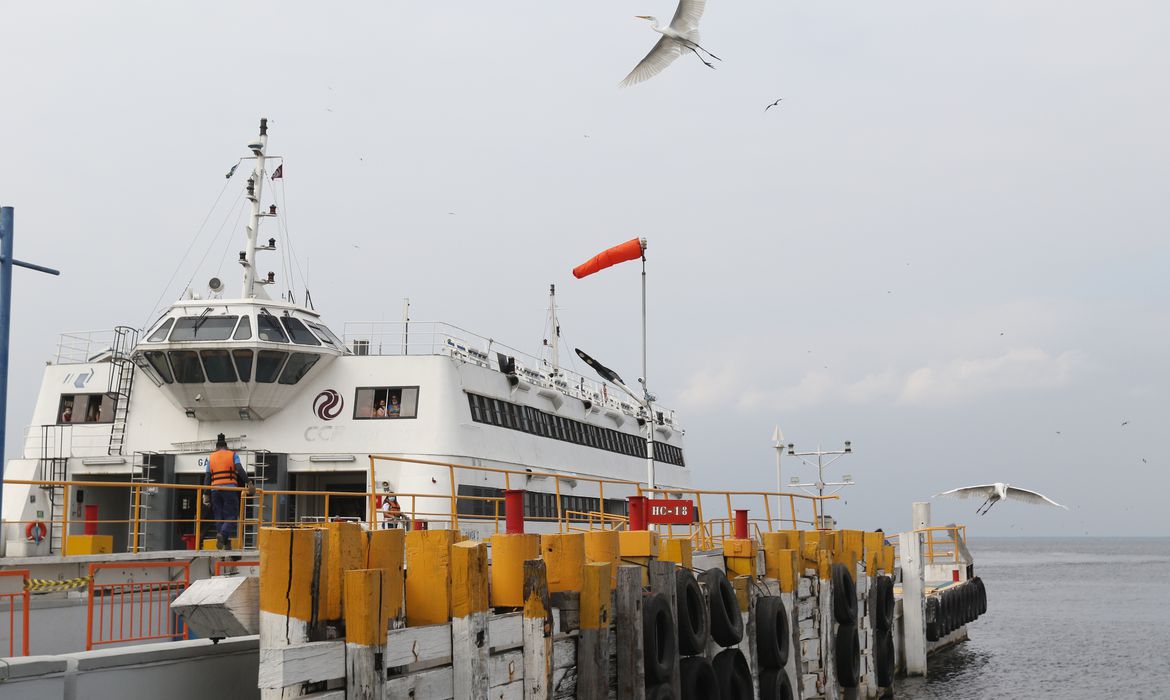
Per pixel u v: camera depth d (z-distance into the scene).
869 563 35.44
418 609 14.71
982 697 41.62
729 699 23.22
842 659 30.92
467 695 14.49
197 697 12.91
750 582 25.56
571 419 38.75
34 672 11.26
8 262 14.02
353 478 31.12
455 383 30.34
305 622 12.66
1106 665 50.94
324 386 29.92
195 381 28.64
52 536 29.33
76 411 30.70
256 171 31.56
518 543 16.61
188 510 29.27
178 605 13.04
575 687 17.53
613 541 19.80
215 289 30.67
